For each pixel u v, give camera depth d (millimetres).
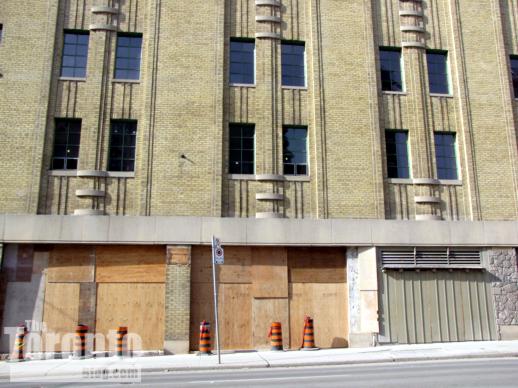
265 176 17438
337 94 18531
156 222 16516
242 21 18922
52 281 16094
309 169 17938
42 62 17438
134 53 18312
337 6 19359
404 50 19484
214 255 14117
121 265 16453
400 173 18531
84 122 17250
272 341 15867
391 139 18828
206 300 16531
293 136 18266
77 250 16375
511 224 18125
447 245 17609
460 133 18984
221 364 12992
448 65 19766
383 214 17656
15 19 17656
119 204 16797
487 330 17266
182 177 17094
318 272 17234
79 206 16594
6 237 15859
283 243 16906
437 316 17125
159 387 9484
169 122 17484
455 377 10078
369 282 17016
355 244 17219
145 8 18594
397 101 19000
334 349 16062
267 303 16781
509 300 17578
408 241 17453
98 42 17938
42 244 16234
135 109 17672
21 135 16781
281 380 10148
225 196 17266
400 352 14703
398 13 19828
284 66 18875
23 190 16391
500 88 19484
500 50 19828
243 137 18031
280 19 19078
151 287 16422
